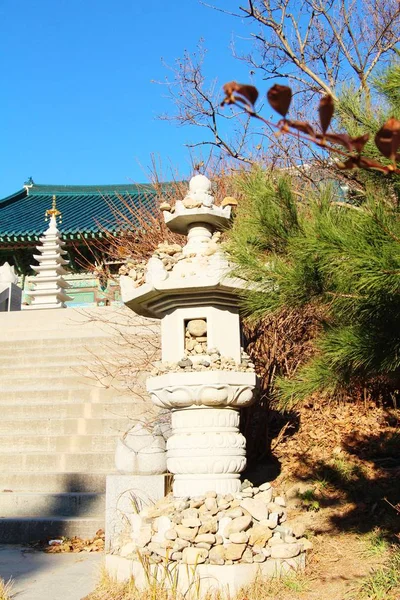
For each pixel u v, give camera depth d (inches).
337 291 117.9
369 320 121.3
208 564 144.3
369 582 139.5
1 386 358.9
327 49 311.1
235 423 169.5
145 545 156.2
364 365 123.9
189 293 169.6
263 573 144.9
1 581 161.6
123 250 326.0
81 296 816.9
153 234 314.0
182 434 167.2
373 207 112.2
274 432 258.1
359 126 141.9
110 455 271.3
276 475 225.1
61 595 156.7
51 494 246.4
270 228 126.9
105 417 301.6
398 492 191.5
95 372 336.8
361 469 212.2
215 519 153.3
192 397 164.2
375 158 128.6
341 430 246.8
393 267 102.1
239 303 173.6
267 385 229.0
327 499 197.3
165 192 358.9
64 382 349.7
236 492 165.6
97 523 224.7
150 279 170.2
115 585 155.6
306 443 242.2
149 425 214.4
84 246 797.2
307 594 139.1
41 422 299.9
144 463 194.7
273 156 290.5
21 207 1020.5
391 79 142.4
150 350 297.7
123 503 192.1
